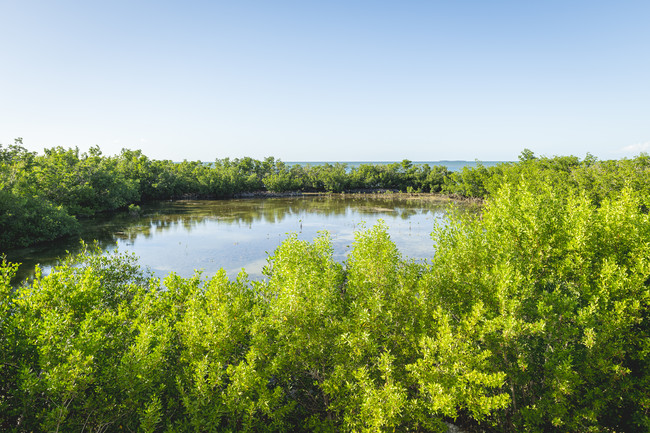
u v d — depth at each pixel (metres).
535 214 14.45
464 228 15.53
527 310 12.48
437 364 10.98
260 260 37.81
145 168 99.88
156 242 46.16
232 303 12.11
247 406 9.62
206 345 10.66
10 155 66.44
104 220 64.38
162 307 12.84
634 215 13.21
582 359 11.91
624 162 47.53
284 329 11.28
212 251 41.53
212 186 107.50
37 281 11.12
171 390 10.46
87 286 11.48
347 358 11.39
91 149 97.62
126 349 10.52
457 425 13.85
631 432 12.20
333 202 96.56
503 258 13.73
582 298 13.15
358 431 10.38
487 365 11.23
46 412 8.12
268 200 102.69
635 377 11.33
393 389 9.77
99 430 8.52
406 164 127.06
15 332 9.20
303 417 13.15
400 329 13.45
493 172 89.44
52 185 61.66
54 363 8.39
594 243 13.03
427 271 15.49
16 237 43.38
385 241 14.98
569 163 68.00
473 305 11.78
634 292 11.44
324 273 14.59
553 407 11.23
